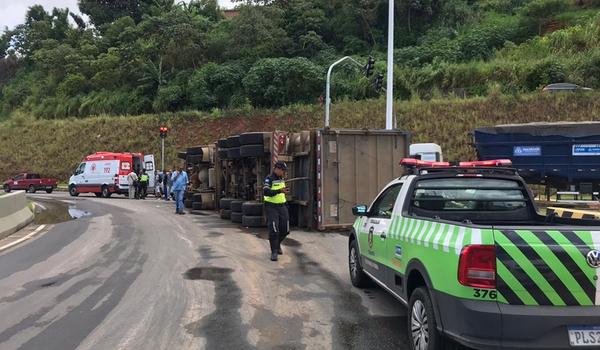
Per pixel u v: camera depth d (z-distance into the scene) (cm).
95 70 5812
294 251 1105
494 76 3634
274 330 586
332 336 566
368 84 3972
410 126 3341
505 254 402
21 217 1614
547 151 1972
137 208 2267
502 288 400
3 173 4931
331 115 3775
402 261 555
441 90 3769
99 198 3147
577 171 1934
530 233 407
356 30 5059
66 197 3275
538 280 400
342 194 1423
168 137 4462
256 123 4119
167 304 691
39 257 1059
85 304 695
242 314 646
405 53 4306
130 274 880
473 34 4253
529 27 4328
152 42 5338
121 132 4728
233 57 4978
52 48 6756
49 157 4919
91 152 4741
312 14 5028
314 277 857
